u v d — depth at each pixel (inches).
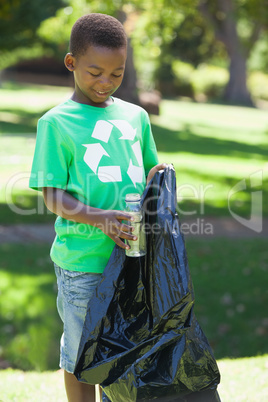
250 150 644.7
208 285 245.9
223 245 297.9
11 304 220.7
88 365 88.2
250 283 249.4
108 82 89.4
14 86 1337.4
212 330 206.5
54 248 96.3
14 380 143.8
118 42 88.6
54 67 1711.4
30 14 849.5
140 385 85.2
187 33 550.9
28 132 629.6
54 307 220.5
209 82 1488.7
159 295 88.1
